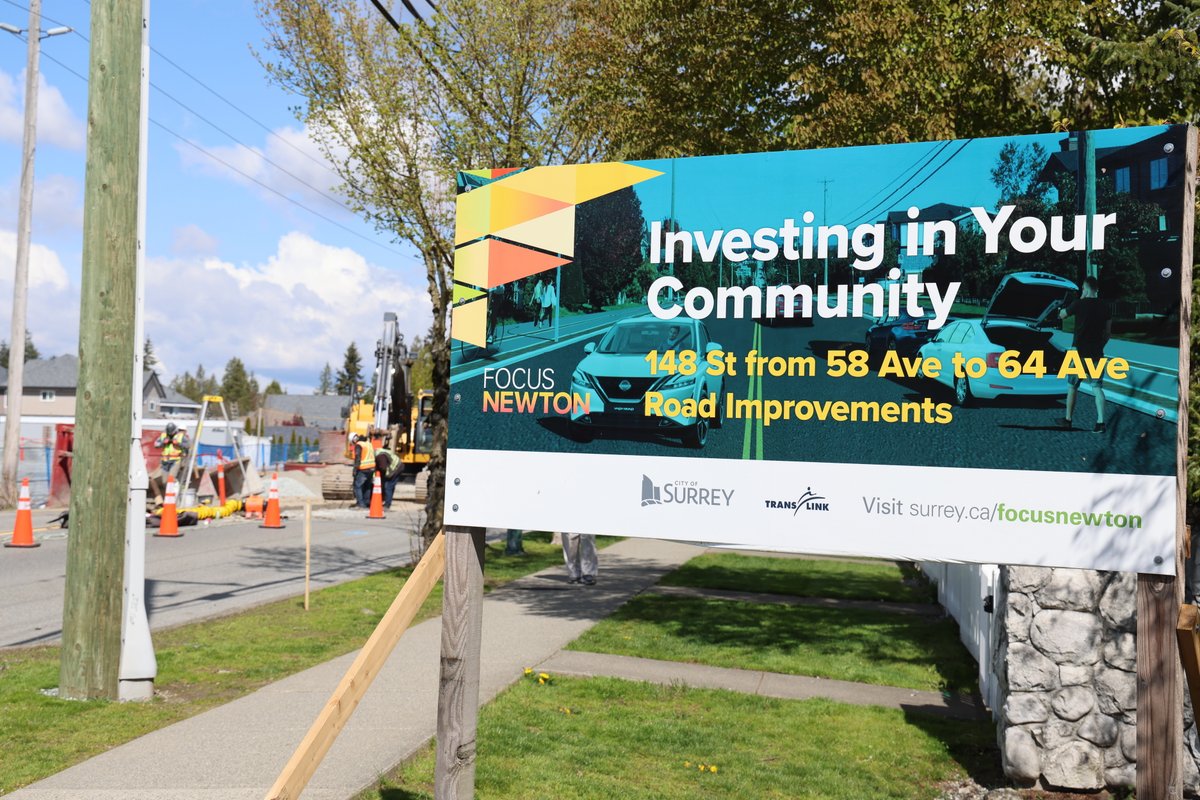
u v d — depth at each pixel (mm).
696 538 4352
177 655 8555
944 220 4148
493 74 13062
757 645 9711
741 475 4320
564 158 13828
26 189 25375
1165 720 3775
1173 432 3850
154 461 25453
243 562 15500
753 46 12266
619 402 4477
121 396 7156
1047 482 3965
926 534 4090
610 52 12750
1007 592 5840
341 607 11328
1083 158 4004
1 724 6363
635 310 4496
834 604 12602
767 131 12531
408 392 35188
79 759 5715
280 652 8781
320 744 3955
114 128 7180
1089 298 3967
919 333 4145
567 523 4500
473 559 4617
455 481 4625
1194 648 3756
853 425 4203
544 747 6164
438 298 13773
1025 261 4047
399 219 13336
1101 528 3898
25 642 9250
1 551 15992
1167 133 3914
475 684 4578
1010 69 10750
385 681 7652
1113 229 3959
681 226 4457
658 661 8852
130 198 7180
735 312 4371
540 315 4598
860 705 7504
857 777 5883
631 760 6027
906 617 11672
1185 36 7926
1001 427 4031
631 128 12883
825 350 4254
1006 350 4043
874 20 10805
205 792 5137
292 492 32750
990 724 7023
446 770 4473
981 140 4125
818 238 4289
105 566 7086
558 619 10859
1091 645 5688
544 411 4562
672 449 4402
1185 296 3863
